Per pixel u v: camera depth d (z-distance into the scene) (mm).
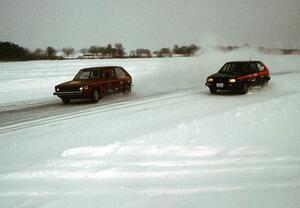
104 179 3848
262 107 8039
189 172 3947
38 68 39500
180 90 14469
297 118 6531
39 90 16844
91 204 3191
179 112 8195
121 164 4324
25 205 3260
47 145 5566
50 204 3244
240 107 8219
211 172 3920
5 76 27953
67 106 10766
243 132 5629
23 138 6273
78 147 5184
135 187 3568
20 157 4945
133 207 3082
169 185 3584
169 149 4844
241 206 3020
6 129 7332
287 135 5320
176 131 5906
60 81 21484
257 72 12789
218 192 3354
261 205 3029
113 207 3104
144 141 5324
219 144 4988
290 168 3947
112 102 11141
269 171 3877
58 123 7711
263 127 5914
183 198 3236
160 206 3080
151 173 3965
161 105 9789
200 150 4742
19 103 12102
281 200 3119
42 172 4199
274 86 13914
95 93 11297
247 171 3904
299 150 4578
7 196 3504
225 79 11727
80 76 12070
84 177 3949
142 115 8047
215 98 10914
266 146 4805
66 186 3697
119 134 5977
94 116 8398
